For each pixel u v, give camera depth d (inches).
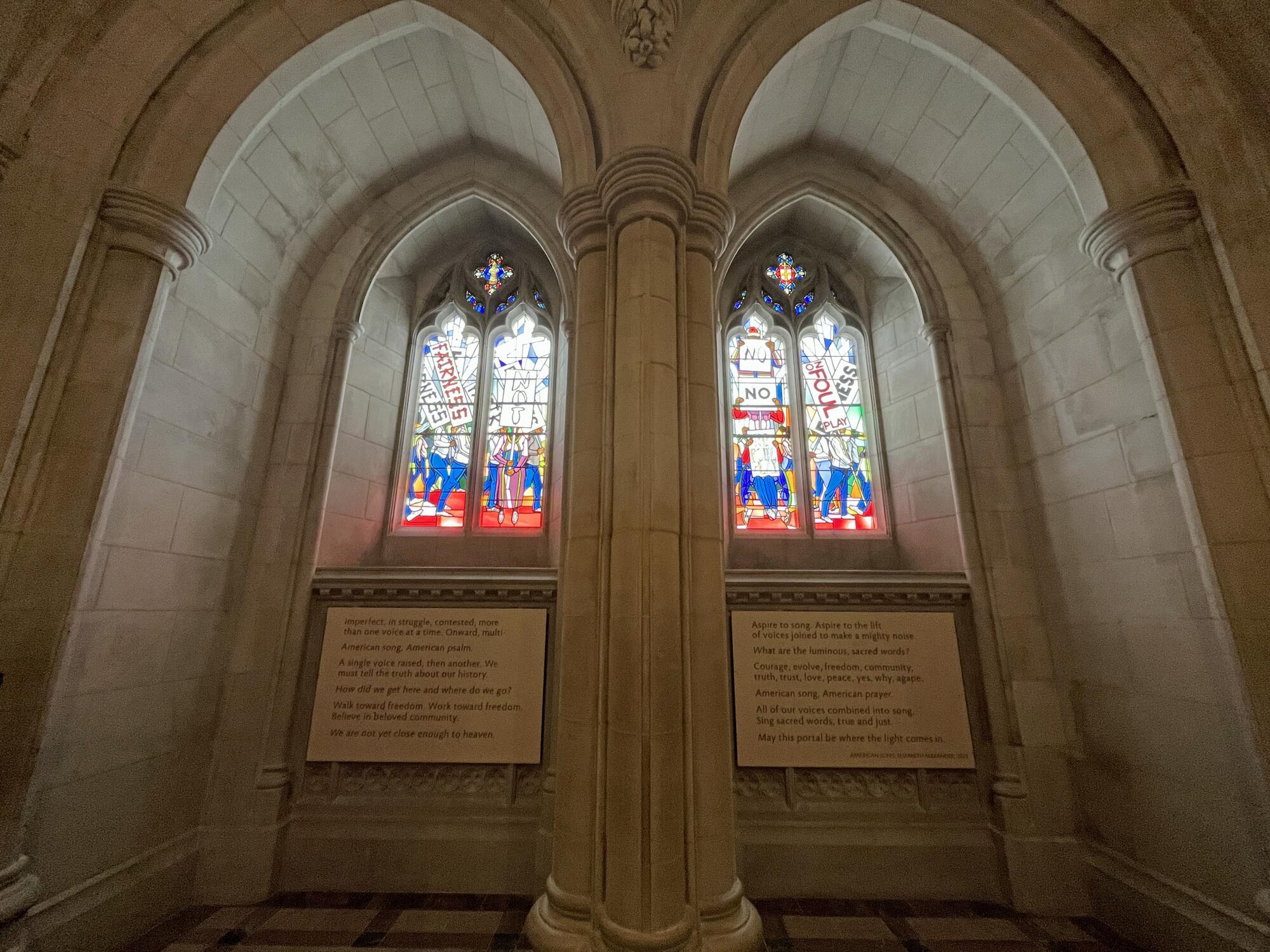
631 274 118.6
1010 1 137.6
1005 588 153.4
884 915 129.2
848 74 170.7
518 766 148.1
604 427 115.9
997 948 116.9
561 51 137.5
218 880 133.0
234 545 153.9
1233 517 105.6
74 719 110.0
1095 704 136.2
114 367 117.0
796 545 193.6
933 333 179.3
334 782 146.8
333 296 185.0
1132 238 124.3
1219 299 114.3
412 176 198.4
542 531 195.6
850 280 224.5
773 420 210.5
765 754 146.8
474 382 217.0
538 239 192.1
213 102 134.0
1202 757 110.9
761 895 136.5
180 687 135.0
